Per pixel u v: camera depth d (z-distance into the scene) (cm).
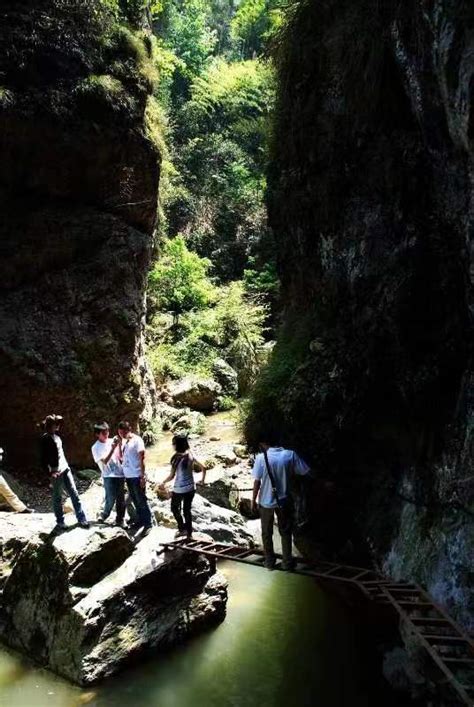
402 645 579
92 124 1147
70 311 1118
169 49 2559
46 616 616
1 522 774
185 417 1434
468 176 459
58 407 1065
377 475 646
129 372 1177
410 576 532
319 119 677
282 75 746
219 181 2370
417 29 476
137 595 624
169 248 1952
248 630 676
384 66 560
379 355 595
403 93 556
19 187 1121
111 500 711
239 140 2502
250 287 2020
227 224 2303
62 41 1132
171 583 654
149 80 1262
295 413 652
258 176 2334
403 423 597
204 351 1800
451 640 423
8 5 1101
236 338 1830
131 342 1185
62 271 1131
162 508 862
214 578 711
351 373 619
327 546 702
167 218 2234
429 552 516
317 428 644
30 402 1041
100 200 1209
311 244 728
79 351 1105
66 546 627
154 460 1184
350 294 637
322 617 705
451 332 534
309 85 695
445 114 466
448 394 545
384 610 629
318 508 690
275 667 606
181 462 688
